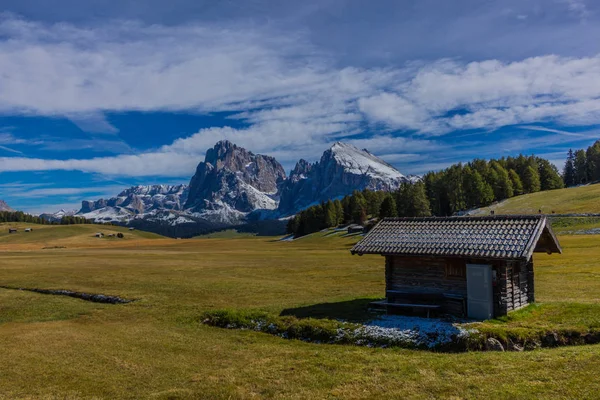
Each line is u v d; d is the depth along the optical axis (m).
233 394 15.77
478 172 175.75
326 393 15.34
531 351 18.55
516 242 22.95
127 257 93.81
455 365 17.06
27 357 21.47
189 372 18.81
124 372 19.03
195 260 82.62
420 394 14.52
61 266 68.75
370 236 28.84
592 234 84.12
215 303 34.69
